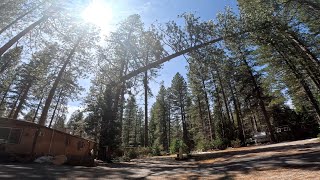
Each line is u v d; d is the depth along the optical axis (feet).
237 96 137.49
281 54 79.77
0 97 144.77
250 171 30.19
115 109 70.69
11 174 28.89
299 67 82.69
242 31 50.67
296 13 59.31
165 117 223.30
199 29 46.52
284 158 36.70
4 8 57.62
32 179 26.48
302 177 22.12
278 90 104.63
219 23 50.75
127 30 85.66
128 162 64.23
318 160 30.19
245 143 100.78
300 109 125.80
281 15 57.00
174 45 46.62
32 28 59.98
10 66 127.03
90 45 85.56
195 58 48.03
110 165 54.60
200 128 186.09
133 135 257.55
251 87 121.08
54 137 71.10
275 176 24.75
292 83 97.66
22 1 59.82
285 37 61.93
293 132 117.80
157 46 47.52
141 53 56.85
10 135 58.39
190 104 200.03
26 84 129.18
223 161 46.68
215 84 124.57
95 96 96.07
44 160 51.83
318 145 48.57
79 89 107.45
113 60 70.13
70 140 81.56
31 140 61.26
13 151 57.11
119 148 81.61
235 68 113.19
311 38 68.18
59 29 67.56
